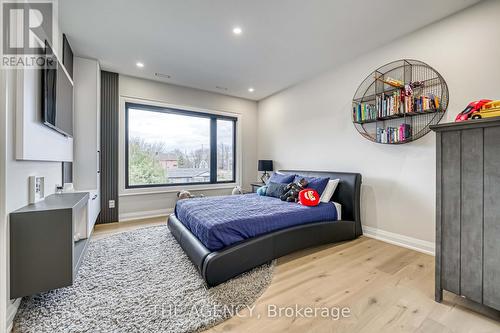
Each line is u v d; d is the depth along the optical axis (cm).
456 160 155
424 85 251
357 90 321
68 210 150
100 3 211
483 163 144
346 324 141
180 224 268
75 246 204
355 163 327
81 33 262
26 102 149
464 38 224
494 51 206
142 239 291
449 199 159
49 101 188
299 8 221
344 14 230
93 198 283
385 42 284
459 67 228
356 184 301
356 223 301
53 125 198
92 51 304
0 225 128
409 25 249
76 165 313
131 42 283
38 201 172
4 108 130
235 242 204
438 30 242
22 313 145
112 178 376
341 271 209
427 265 221
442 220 162
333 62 340
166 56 320
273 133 496
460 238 154
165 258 235
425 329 137
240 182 520
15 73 143
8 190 134
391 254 248
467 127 149
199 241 212
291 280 193
